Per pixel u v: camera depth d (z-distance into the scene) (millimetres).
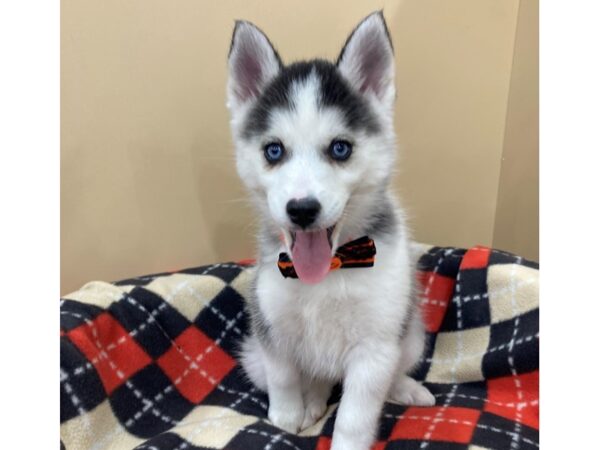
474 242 697
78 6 496
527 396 446
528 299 476
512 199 647
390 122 381
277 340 407
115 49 519
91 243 558
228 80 392
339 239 381
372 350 378
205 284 534
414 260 483
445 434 389
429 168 654
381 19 369
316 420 443
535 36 583
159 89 545
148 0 518
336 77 365
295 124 339
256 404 467
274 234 389
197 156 581
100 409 401
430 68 617
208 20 545
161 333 486
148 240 584
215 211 605
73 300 442
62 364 379
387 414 433
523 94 614
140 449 367
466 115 645
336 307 372
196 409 459
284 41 569
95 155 538
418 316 469
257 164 365
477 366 481
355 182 351
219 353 515
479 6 608
